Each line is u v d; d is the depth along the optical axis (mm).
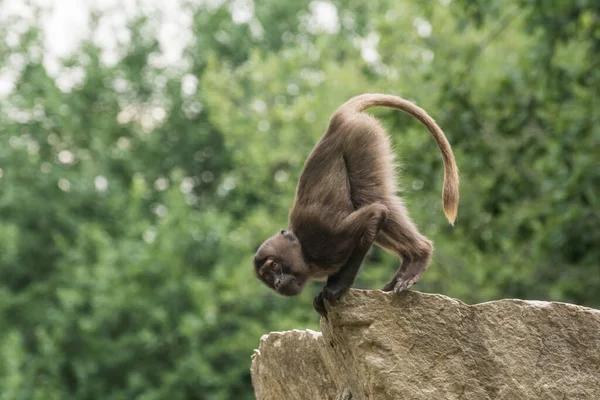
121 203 62625
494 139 34906
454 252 41281
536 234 33625
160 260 54188
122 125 73062
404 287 13875
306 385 15727
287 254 14023
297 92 53906
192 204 73375
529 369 13820
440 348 13734
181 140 73312
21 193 64125
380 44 44594
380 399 13617
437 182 34500
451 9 34562
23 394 49469
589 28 30938
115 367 54156
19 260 63656
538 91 32844
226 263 54969
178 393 50969
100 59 71625
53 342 52625
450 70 38156
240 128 51938
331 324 14016
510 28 41188
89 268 57281
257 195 63344
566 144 30422
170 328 53562
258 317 53938
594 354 13961
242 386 56719
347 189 14148
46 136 69125
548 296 37469
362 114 14766
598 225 31078
